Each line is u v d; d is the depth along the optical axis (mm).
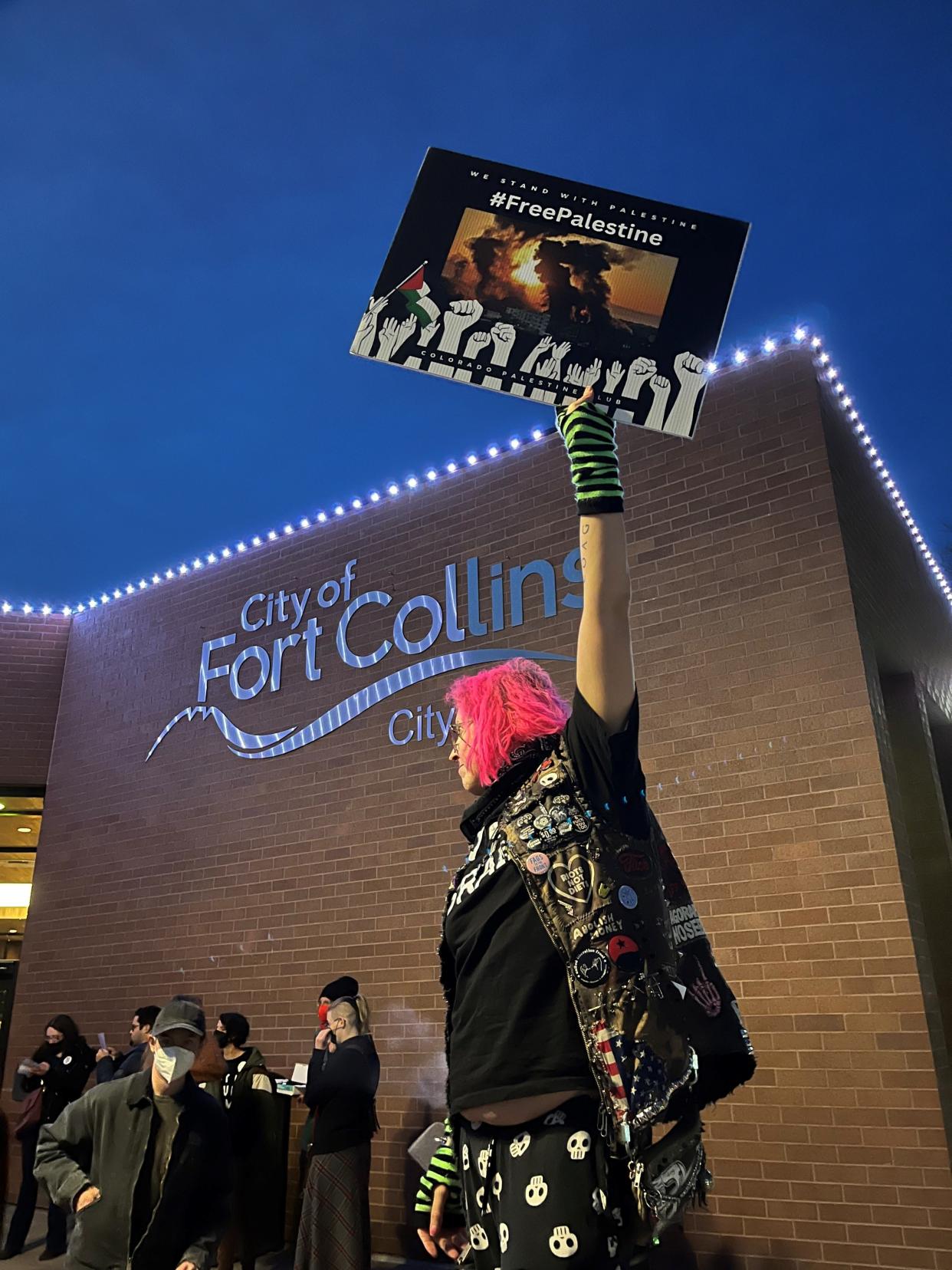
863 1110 4691
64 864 8656
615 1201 942
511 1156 987
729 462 6195
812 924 5098
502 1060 998
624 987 964
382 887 6781
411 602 7398
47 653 9648
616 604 1116
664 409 1377
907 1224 4449
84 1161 2820
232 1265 5316
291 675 7863
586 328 1435
